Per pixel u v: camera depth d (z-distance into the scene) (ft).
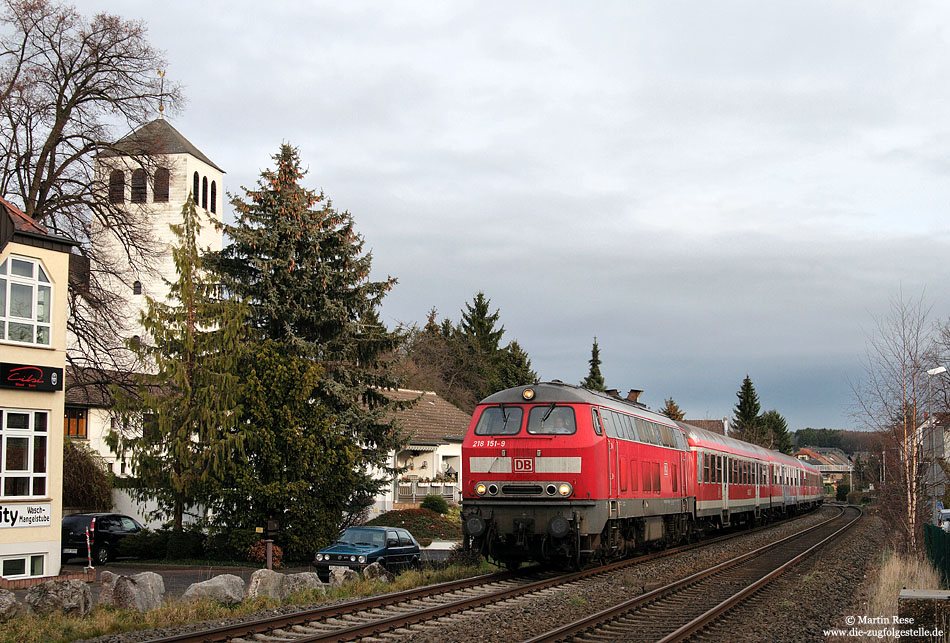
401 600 48.14
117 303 104.63
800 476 181.47
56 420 75.56
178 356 91.40
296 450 87.15
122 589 47.78
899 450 75.31
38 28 101.40
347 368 101.09
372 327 102.42
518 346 252.42
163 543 94.48
